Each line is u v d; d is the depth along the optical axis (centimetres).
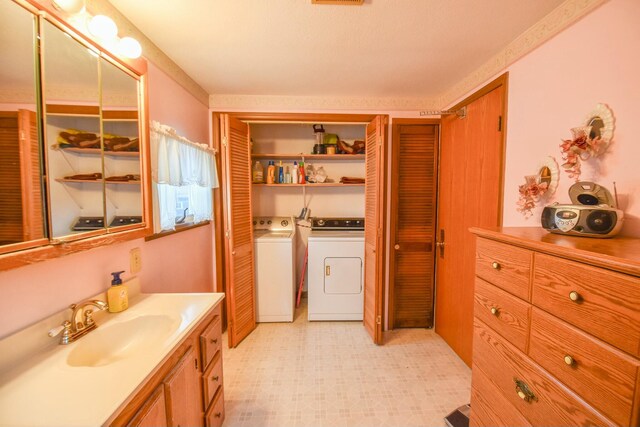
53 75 89
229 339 220
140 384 73
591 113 108
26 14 81
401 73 195
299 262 317
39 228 84
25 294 87
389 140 246
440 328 242
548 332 80
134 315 114
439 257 243
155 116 158
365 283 252
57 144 90
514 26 138
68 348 91
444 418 152
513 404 95
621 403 60
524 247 90
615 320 62
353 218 298
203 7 124
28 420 61
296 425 148
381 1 120
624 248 72
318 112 245
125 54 117
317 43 156
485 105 177
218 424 139
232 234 215
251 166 264
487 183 175
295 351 217
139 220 130
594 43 106
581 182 103
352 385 179
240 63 180
